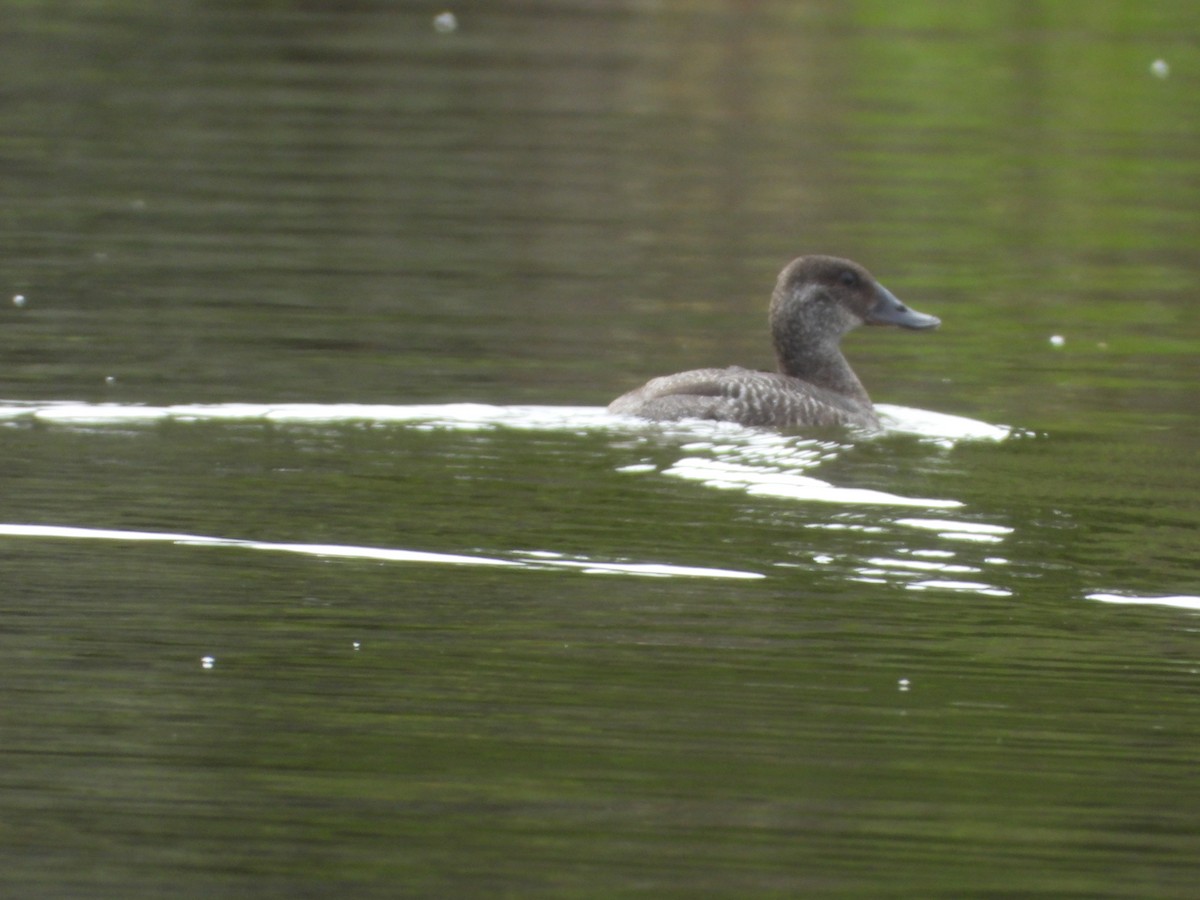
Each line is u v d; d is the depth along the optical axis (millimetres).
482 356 19000
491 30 41719
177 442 15062
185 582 11703
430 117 32719
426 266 23109
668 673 10461
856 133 32656
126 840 8570
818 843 8648
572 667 10523
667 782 9180
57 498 13336
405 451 14945
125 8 42781
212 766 9273
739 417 15836
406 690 10203
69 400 16438
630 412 16062
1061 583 12102
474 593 11648
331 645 10758
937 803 9023
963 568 12336
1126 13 44875
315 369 18094
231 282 21875
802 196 27906
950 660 10758
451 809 8883
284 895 8125
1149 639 11133
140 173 27734
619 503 13562
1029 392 18281
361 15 43250
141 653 10594
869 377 19000
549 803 8969
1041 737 9781
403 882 8227
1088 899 8195
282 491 13664
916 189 28672
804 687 10344
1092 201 28250
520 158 29844
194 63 36812
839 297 18047
